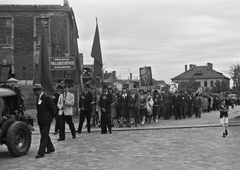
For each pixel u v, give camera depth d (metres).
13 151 9.19
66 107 12.73
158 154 9.38
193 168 7.57
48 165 8.14
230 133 14.23
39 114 9.38
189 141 11.89
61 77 26.44
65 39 27.86
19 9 27.70
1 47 27.70
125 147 10.70
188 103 25.27
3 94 9.65
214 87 87.00
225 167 7.66
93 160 8.65
